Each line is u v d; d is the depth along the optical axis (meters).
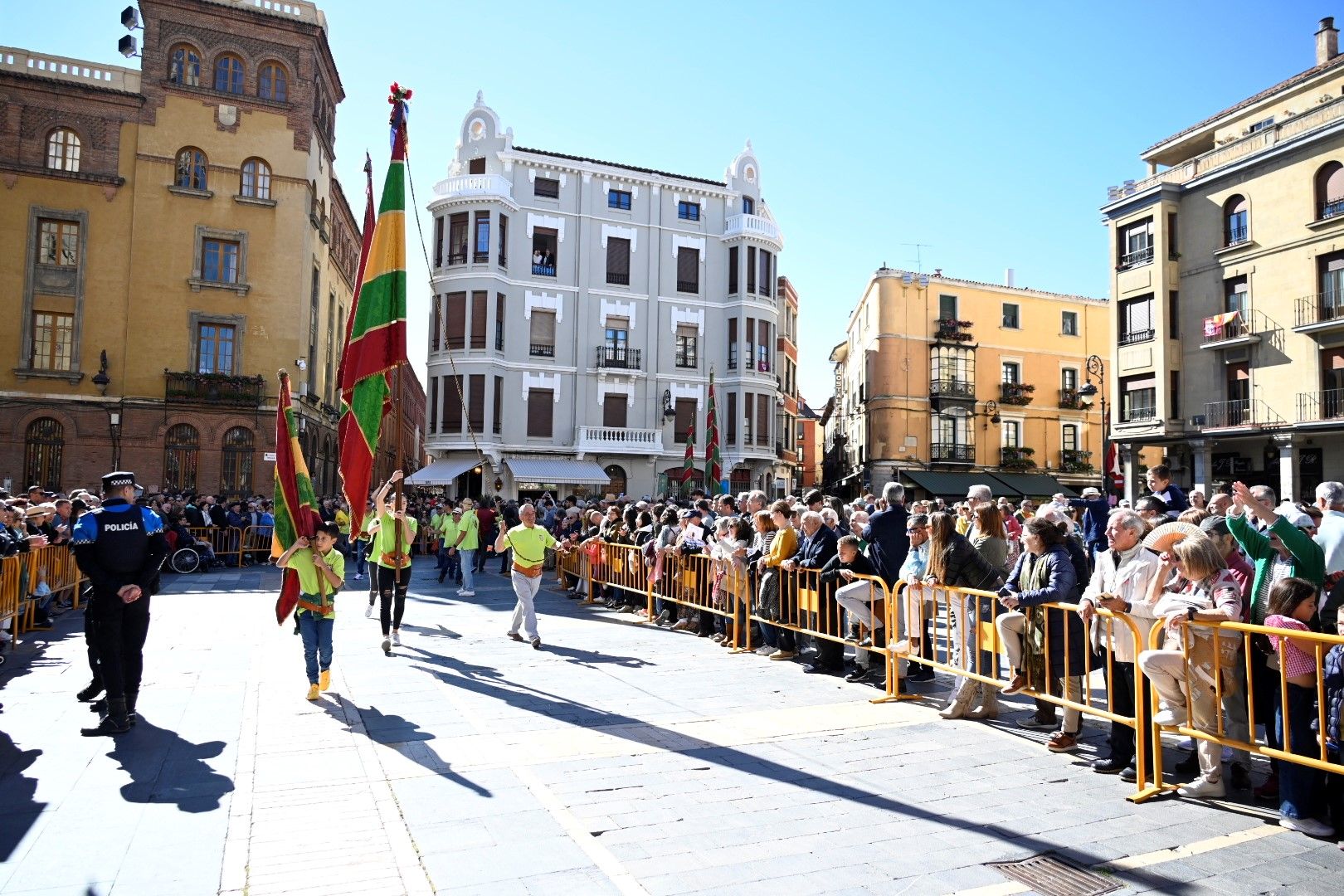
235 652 9.98
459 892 3.94
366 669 9.27
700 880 4.11
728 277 39.00
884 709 7.72
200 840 4.52
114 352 28.69
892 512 8.86
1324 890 4.09
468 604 15.19
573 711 7.50
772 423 39.12
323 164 34.34
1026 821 5.00
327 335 37.31
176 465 29.03
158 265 29.28
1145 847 4.62
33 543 11.12
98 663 7.48
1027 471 42.28
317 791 5.34
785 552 10.10
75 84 28.59
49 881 4.00
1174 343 30.88
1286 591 5.07
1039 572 6.70
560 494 35.00
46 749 6.13
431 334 34.91
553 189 36.53
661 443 36.78
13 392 27.62
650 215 37.84
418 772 5.73
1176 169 31.19
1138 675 5.57
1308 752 4.82
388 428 61.03
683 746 6.45
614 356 36.66
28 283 28.05
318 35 31.58
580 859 4.35
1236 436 28.20
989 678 7.05
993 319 42.72
